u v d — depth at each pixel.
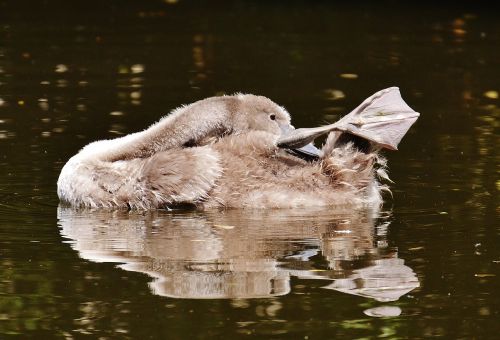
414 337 9.80
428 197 14.74
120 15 33.28
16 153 17.31
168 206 14.49
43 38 29.05
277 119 15.47
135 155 15.26
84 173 14.82
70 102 21.55
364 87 23.55
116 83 23.59
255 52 27.48
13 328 10.07
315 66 25.88
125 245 12.59
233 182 14.39
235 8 34.81
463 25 31.72
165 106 21.27
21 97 21.95
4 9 34.06
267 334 9.86
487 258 11.90
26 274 11.52
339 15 33.50
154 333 9.91
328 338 9.78
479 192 14.95
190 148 14.68
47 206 14.66
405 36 29.97
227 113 15.38
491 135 18.77
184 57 26.73
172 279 11.30
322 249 12.29
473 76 24.77
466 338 9.80
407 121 14.23
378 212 13.99
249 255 12.10
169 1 36.19
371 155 14.31
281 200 14.25
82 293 10.92
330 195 14.25
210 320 10.17
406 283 11.12
